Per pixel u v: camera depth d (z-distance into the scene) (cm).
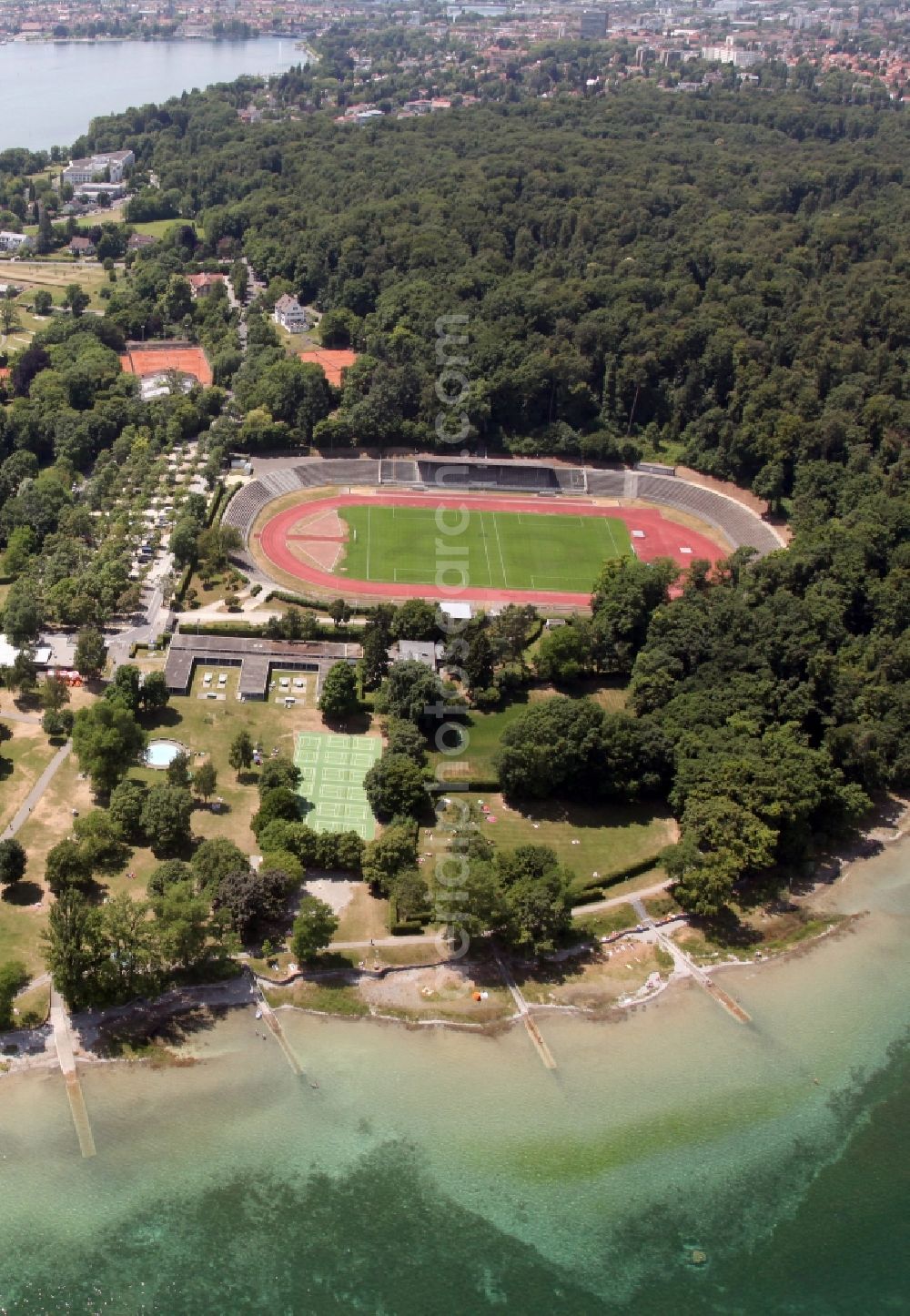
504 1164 19700
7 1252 17912
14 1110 19800
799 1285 18338
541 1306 17762
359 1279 17912
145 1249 18100
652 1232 18912
